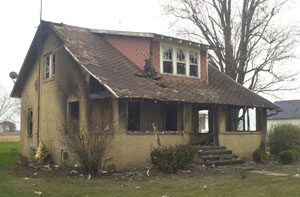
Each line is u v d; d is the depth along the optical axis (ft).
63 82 57.82
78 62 51.39
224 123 61.16
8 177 43.24
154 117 57.82
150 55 58.70
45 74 64.34
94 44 61.67
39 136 63.77
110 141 44.70
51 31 62.80
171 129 59.62
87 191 33.12
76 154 46.55
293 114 160.66
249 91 72.08
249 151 65.31
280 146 66.08
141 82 53.06
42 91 64.23
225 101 59.26
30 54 67.62
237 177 42.24
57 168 51.29
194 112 59.11
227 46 91.20
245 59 91.15
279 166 55.01
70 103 56.65
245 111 72.95
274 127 69.36
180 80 61.98
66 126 47.24
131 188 34.71
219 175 43.93
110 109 48.19
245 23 90.58
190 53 65.21
